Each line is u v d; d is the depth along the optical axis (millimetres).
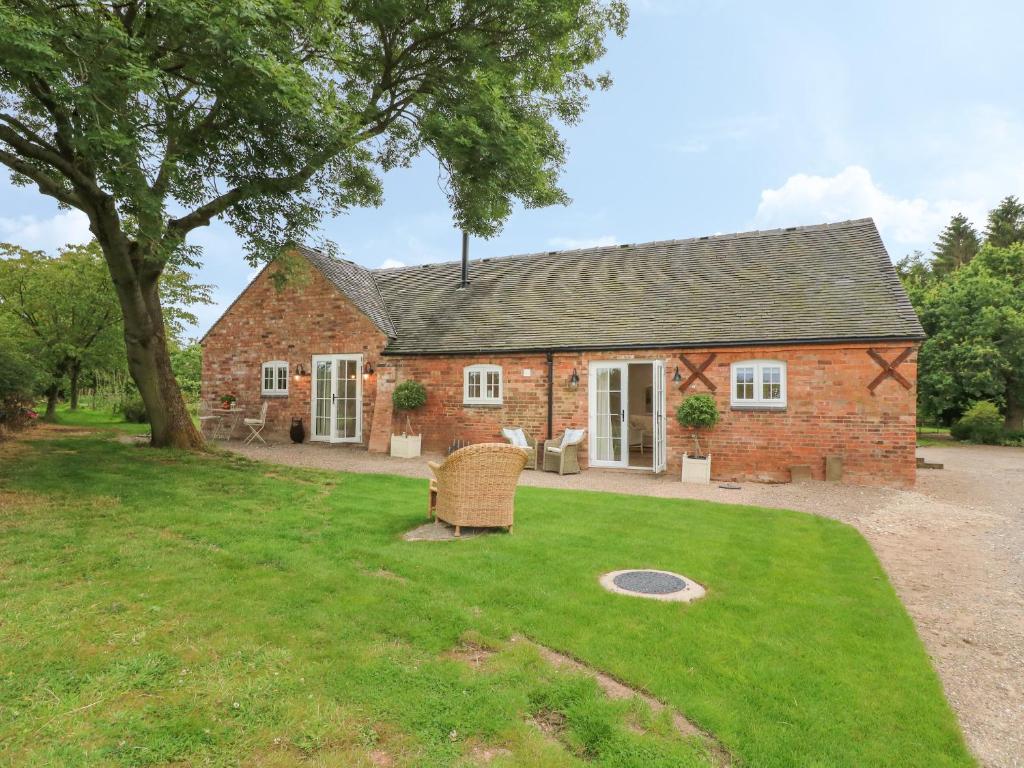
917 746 2781
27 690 2900
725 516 8016
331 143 9008
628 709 2969
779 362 11766
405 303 17938
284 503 7746
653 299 14273
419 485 9727
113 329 19156
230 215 10242
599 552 5879
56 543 5352
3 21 5223
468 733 2709
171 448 11633
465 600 4395
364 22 10195
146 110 7621
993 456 18453
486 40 10625
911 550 6793
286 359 16938
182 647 3426
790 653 3695
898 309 11383
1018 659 3947
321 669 3229
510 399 14188
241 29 6801
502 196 11711
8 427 13586
